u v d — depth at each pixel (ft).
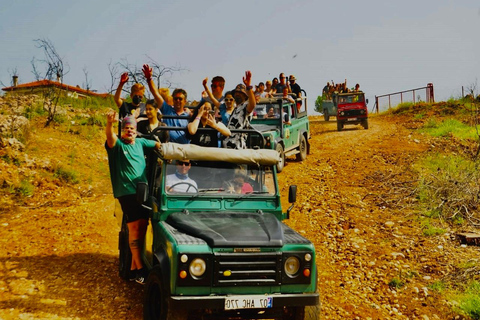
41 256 28.37
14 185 42.91
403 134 72.38
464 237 33.17
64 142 55.01
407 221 37.04
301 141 56.75
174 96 25.04
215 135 22.98
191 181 20.43
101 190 47.14
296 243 18.16
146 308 18.62
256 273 17.46
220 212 20.07
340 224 36.06
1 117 53.16
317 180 47.98
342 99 86.28
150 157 22.30
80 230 33.73
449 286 26.71
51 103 62.85
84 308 21.76
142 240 21.90
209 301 16.80
